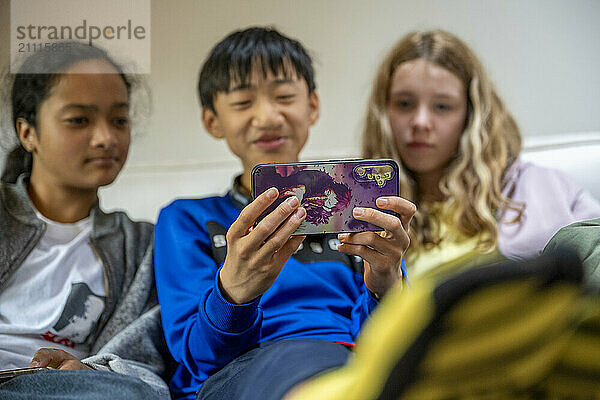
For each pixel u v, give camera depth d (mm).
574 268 451
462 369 481
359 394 495
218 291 826
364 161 833
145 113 1410
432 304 447
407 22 1679
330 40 1661
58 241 1133
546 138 1503
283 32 1653
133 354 1023
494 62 1682
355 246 836
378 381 482
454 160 1307
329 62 1660
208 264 1021
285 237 778
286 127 1162
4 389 741
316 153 1583
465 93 1314
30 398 703
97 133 1175
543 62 1689
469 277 442
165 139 1582
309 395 551
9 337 1025
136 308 1096
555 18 1688
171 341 948
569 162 1432
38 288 1079
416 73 1296
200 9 1619
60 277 1097
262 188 816
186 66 1605
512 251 1211
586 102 1694
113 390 728
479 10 1682
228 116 1173
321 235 1070
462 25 1683
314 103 1256
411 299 471
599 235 814
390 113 1341
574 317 490
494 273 439
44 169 1166
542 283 448
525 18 1686
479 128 1302
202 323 854
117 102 1213
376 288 878
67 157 1160
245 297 822
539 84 1688
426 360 460
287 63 1155
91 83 1178
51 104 1157
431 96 1297
